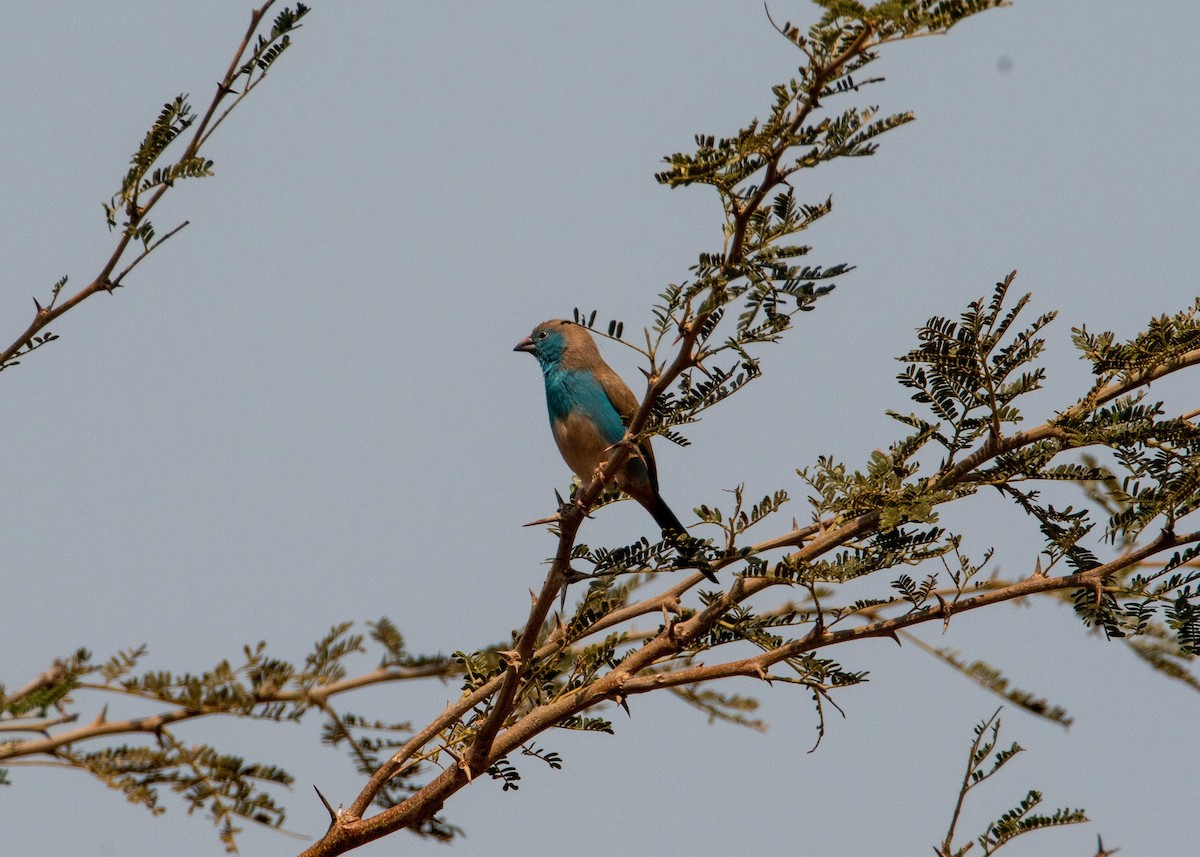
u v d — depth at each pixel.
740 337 8.39
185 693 11.48
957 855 9.31
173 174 10.82
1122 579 10.68
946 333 9.21
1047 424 9.49
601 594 10.24
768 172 7.85
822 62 7.54
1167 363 9.44
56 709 11.18
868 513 9.48
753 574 9.37
